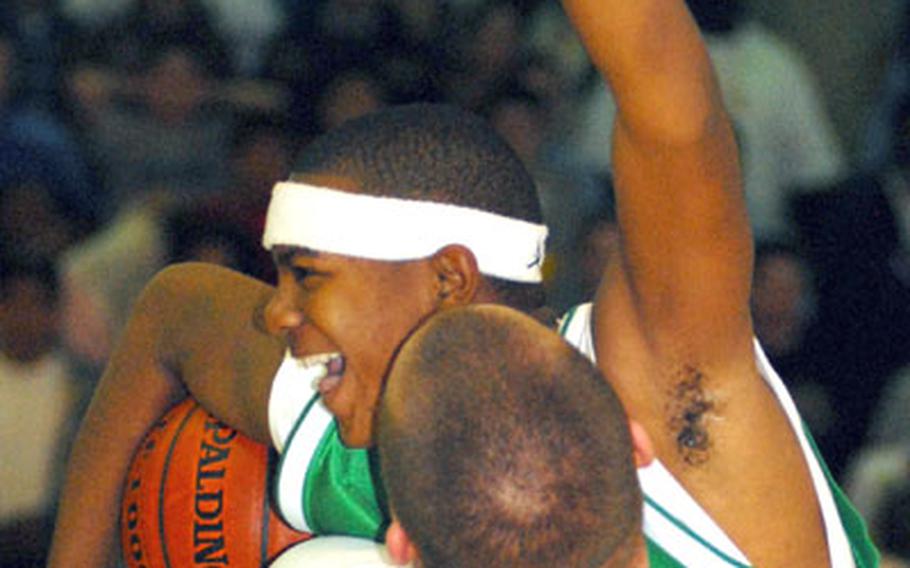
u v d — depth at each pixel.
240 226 13.22
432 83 16.08
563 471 5.04
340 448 6.59
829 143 17.19
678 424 6.07
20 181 14.55
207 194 14.91
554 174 15.59
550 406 5.08
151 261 13.87
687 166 5.64
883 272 14.18
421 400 5.11
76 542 7.40
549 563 5.04
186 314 7.23
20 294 12.12
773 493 6.12
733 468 6.09
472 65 16.39
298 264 6.16
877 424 13.59
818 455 6.37
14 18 16.45
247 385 6.89
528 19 17.44
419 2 16.50
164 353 7.26
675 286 5.86
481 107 15.82
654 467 6.10
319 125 15.47
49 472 12.24
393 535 5.34
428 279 6.14
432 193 6.10
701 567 6.14
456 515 5.04
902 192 15.84
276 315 6.21
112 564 7.59
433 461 5.07
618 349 6.09
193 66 16.00
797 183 16.77
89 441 7.39
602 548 5.08
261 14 17.72
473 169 6.14
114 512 7.41
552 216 15.23
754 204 16.08
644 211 5.76
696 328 5.95
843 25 18.58
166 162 16.03
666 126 5.58
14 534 11.52
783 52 17.20
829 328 13.81
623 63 5.55
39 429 12.24
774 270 13.71
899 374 13.70
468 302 6.15
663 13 5.53
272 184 13.72
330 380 6.29
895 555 11.38
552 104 16.22
